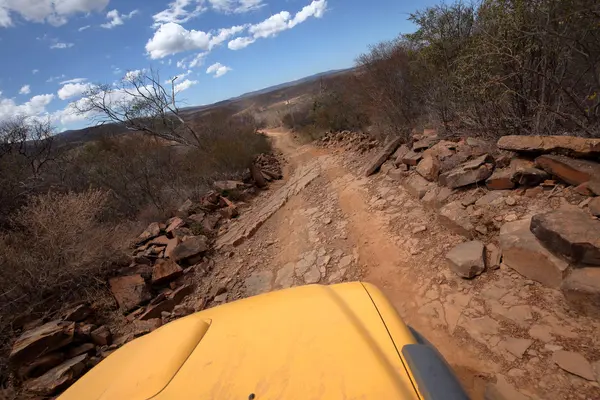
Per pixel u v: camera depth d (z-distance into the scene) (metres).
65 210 5.97
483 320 3.18
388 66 12.66
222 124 24.66
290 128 45.62
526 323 2.98
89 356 4.21
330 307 1.99
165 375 1.66
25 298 5.12
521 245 3.52
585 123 4.96
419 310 3.64
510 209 4.37
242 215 10.05
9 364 3.82
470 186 5.28
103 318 5.04
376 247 5.37
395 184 7.50
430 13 8.42
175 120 22.77
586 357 2.51
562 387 2.38
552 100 5.75
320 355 1.59
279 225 8.13
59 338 4.13
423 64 9.51
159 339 2.05
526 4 4.96
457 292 3.68
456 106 7.55
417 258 4.58
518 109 6.07
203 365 1.69
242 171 15.05
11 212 8.59
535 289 3.29
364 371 1.45
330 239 6.32
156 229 8.22
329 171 11.88
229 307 2.27
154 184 12.59
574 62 5.44
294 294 2.25
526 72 5.43
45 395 3.62
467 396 1.46
